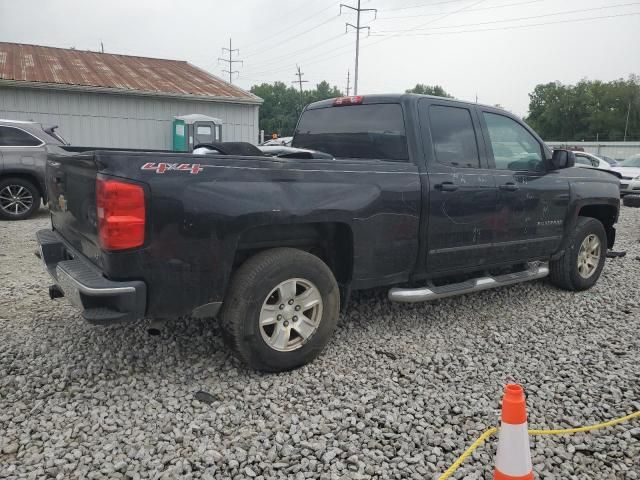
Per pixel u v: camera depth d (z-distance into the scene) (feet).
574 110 317.01
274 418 10.60
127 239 10.16
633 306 18.37
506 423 7.30
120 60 72.02
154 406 10.93
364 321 16.02
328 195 12.42
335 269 13.87
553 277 19.81
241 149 14.21
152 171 10.36
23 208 35.14
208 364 12.81
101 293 10.10
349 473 9.05
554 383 12.39
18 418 10.34
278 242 12.64
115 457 9.31
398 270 14.19
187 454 9.45
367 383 12.14
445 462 9.44
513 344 14.69
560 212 18.38
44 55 66.13
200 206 10.73
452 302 18.12
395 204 13.64
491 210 15.92
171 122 60.80
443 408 11.19
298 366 12.66
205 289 11.08
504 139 16.96
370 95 15.66
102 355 13.12
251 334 11.67
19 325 15.01
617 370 13.19
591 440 10.19
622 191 56.90
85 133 56.54
